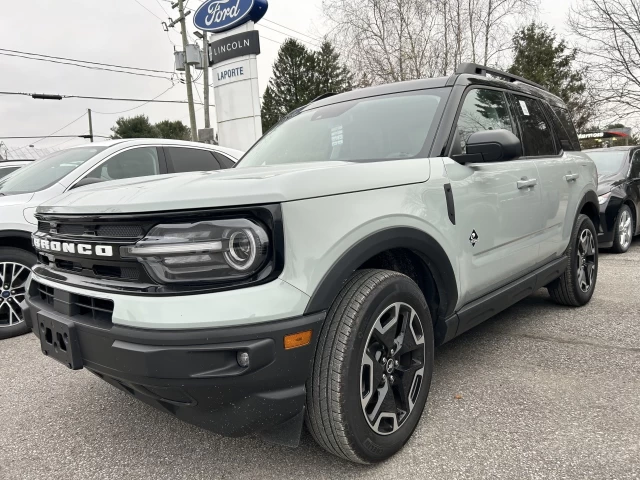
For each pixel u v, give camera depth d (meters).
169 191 1.82
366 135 2.93
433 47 17.05
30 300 2.38
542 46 34.84
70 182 4.61
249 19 12.30
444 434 2.40
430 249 2.35
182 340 1.70
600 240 7.00
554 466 2.10
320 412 1.96
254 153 3.50
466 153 2.75
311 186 1.89
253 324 1.73
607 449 2.20
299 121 3.51
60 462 2.34
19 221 4.23
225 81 12.89
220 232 1.73
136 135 54.62
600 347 3.44
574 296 4.22
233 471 2.20
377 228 2.08
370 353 2.08
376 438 2.09
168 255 1.73
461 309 2.73
